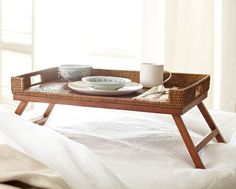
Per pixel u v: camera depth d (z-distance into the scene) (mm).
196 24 2830
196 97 1504
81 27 3275
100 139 1480
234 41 2697
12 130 1303
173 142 1518
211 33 2799
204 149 1532
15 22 3379
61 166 1103
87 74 1772
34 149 1177
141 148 1432
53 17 3301
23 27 3340
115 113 1906
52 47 3338
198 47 2842
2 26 3449
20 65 3410
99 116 1851
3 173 957
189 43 2863
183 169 1317
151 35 2988
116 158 1365
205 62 2832
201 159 1448
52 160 1120
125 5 3156
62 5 3273
